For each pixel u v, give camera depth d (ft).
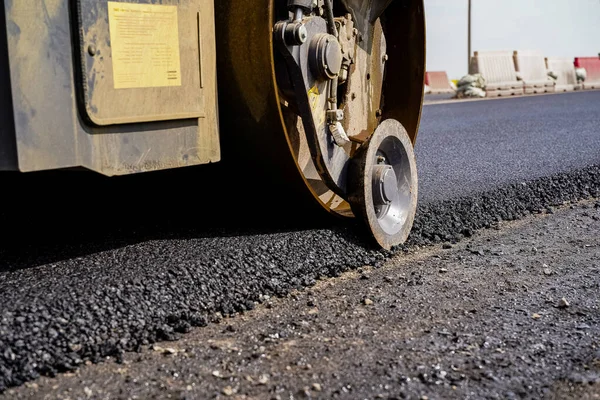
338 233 12.29
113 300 8.85
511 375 7.84
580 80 65.62
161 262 10.12
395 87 15.08
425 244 13.47
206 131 10.70
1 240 11.40
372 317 9.57
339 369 7.93
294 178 11.64
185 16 10.20
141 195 14.06
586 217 15.89
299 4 11.21
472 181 17.56
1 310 8.16
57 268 9.84
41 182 13.38
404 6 14.73
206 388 7.46
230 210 13.47
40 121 8.61
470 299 10.33
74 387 7.46
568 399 7.36
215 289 9.87
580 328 9.21
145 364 8.04
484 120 33.99
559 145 24.22
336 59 11.85
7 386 7.41
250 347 8.52
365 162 12.09
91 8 8.96
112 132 9.38
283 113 12.16
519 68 58.70
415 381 7.66
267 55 10.84
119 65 9.35
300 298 10.34
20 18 8.36
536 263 12.21
